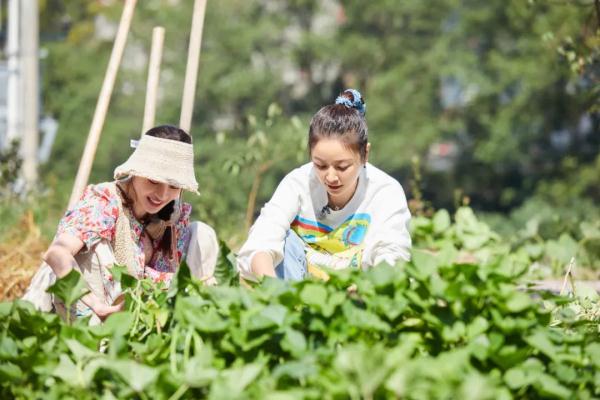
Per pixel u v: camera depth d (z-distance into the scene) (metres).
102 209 5.63
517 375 3.82
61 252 5.46
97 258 5.62
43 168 23.75
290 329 3.95
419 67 39.22
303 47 39.91
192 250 5.93
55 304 5.52
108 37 41.31
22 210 11.66
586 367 4.11
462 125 38.72
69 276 4.33
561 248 8.90
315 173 5.90
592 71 9.31
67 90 37.81
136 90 38.47
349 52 39.84
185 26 39.47
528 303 3.98
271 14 40.59
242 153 11.45
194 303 4.22
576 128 36.97
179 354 4.23
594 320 4.96
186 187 5.49
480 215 35.53
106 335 4.19
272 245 5.77
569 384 3.96
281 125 35.94
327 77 42.62
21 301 4.24
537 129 37.34
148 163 5.47
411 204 10.70
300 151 11.08
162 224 5.82
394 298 4.12
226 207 12.05
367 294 4.14
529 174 38.62
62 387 3.88
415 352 4.16
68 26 41.03
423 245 8.77
